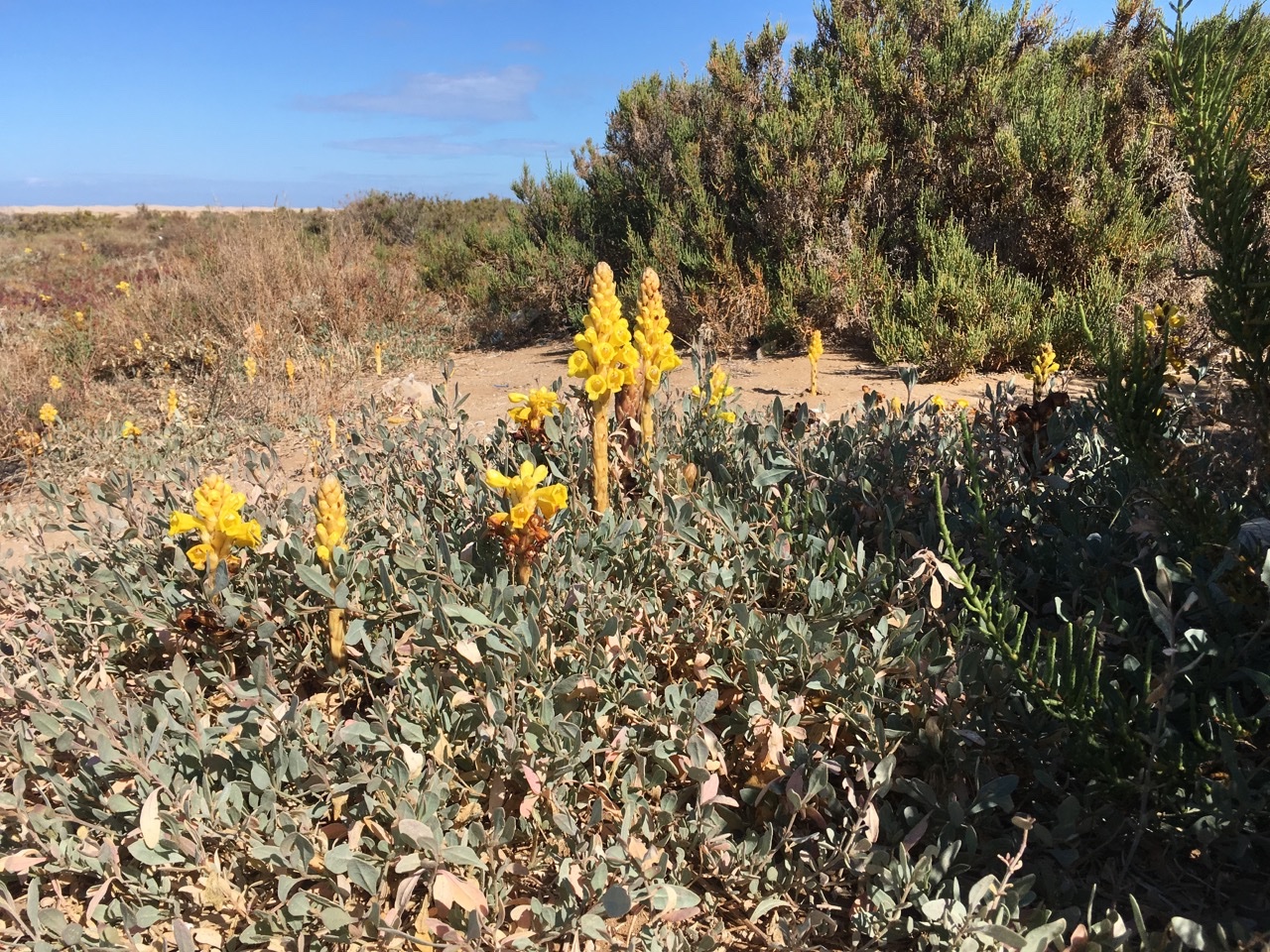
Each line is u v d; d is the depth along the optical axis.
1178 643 1.91
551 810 1.92
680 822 1.93
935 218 8.97
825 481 3.11
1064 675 1.81
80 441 7.06
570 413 3.34
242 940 1.69
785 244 8.91
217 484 2.32
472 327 11.76
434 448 3.57
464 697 2.06
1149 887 1.72
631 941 1.61
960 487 2.94
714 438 3.43
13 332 12.43
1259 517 2.12
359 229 17.88
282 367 8.76
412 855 1.67
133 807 1.84
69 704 1.99
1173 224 7.43
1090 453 3.06
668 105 11.18
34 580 3.12
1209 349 3.96
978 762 1.86
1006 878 1.54
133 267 21.09
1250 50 1.64
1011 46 9.50
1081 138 7.86
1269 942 1.36
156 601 2.56
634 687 2.15
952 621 2.30
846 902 1.84
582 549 2.59
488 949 1.66
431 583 2.25
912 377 3.78
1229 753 1.56
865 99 9.27
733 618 2.42
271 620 2.42
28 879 1.98
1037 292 7.67
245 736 2.02
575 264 11.15
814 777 1.82
